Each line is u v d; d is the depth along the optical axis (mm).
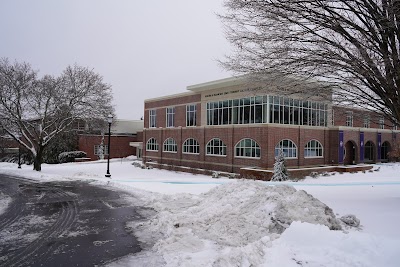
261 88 12070
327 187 16266
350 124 37062
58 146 48562
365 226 7891
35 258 7559
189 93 37469
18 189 19172
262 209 8883
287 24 10297
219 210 10188
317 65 10344
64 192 17703
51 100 32531
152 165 42469
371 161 38062
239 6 10500
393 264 5750
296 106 29828
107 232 9688
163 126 41938
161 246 8023
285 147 28656
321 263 6070
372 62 9453
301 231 7246
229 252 6781
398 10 8688
